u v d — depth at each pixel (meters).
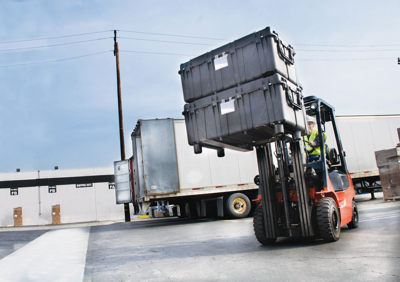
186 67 5.88
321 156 6.04
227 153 13.48
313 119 6.93
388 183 11.83
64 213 24.50
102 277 4.46
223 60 5.45
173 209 21.23
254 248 5.64
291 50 5.60
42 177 24.69
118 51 21.39
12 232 14.11
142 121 12.59
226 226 9.87
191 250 5.99
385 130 16.95
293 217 5.89
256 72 5.10
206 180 13.01
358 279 3.32
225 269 4.27
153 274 4.37
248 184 13.52
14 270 5.38
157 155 12.52
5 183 24.16
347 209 6.54
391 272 3.45
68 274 4.81
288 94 5.03
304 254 4.76
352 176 15.85
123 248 7.04
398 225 6.54
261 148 6.02
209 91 5.56
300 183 5.61
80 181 25.09
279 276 3.70
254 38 5.16
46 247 8.14
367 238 5.53
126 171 15.96
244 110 5.14
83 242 8.66
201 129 5.59
